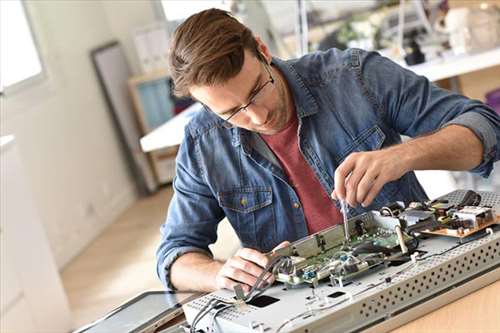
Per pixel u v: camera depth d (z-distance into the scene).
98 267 5.14
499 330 1.23
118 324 1.68
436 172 3.43
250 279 1.55
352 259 1.43
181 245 1.94
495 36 3.44
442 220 1.53
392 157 1.60
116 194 6.38
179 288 1.84
